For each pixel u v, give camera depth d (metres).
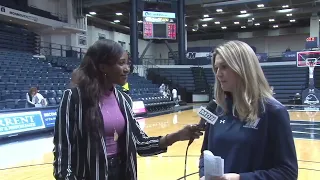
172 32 17.22
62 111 1.26
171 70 19.44
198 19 22.28
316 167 3.98
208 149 1.27
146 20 16.80
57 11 18.09
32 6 16.31
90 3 18.22
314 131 7.20
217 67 1.21
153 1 17.16
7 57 12.05
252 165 1.14
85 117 1.25
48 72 12.20
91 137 1.24
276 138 1.10
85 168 1.24
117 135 1.35
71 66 14.44
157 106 13.17
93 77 1.32
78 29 17.06
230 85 1.18
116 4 18.38
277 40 25.48
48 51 17.64
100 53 1.33
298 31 24.08
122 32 25.77
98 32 22.73
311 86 15.05
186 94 19.00
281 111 1.11
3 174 3.90
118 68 1.35
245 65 1.14
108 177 1.30
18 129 6.45
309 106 14.31
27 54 13.85
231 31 26.47
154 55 27.38
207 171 1.07
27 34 15.88
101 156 1.25
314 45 18.17
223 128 1.22
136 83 15.11
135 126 1.54
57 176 1.19
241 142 1.14
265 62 18.94
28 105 7.50
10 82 9.42
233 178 1.07
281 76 17.89
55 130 1.25
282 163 1.08
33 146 5.92
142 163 4.28
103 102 1.35
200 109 1.34
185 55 19.95
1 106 7.43
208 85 19.03
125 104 1.44
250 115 1.13
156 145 1.53
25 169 4.14
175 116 11.18
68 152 1.22
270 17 21.08
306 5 18.69
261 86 1.15
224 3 18.09
